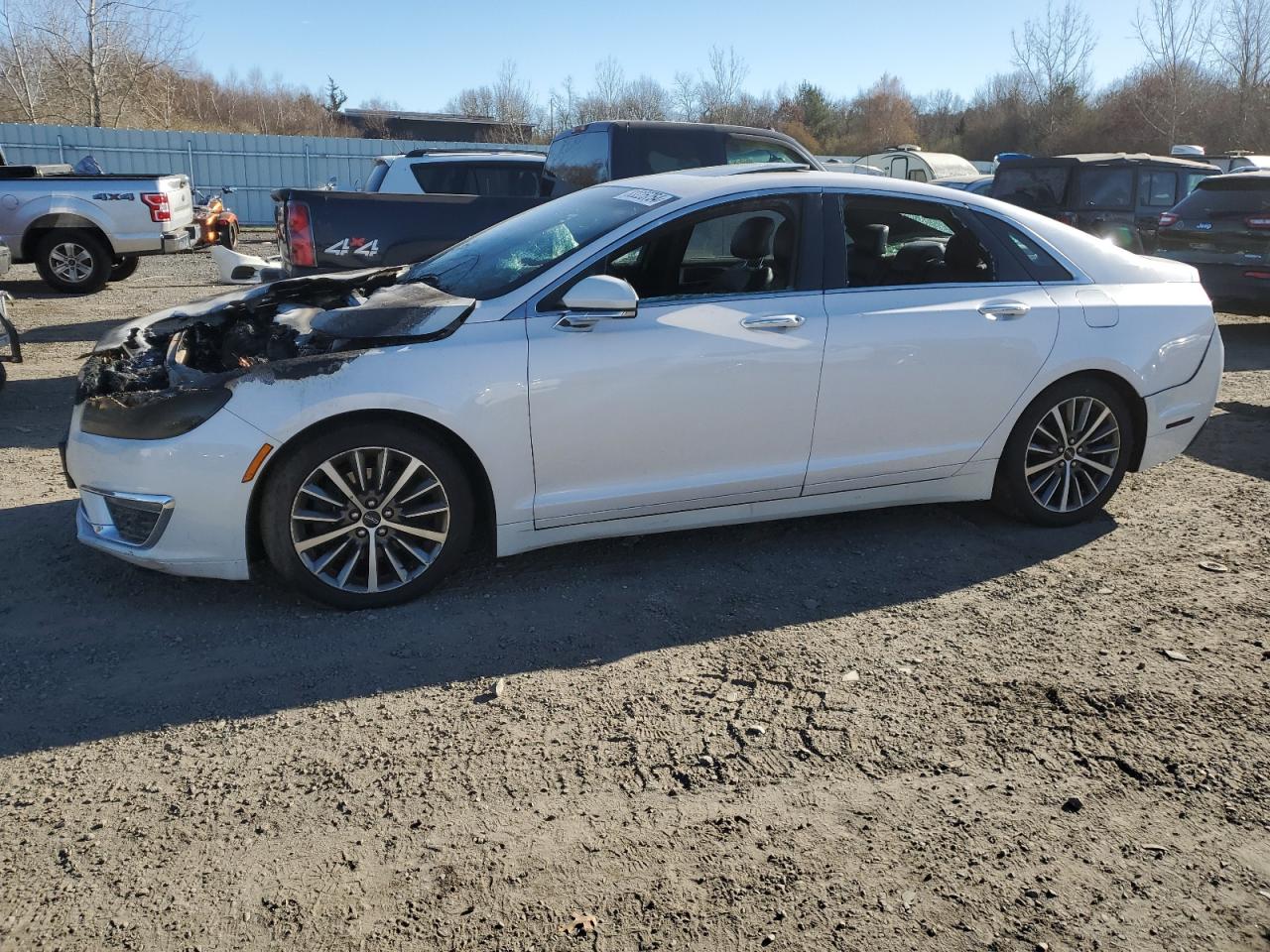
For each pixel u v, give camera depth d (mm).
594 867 2469
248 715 3117
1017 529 4785
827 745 2994
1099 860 2521
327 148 26578
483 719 3111
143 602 3871
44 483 5250
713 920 2305
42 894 2348
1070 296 4590
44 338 9680
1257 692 3307
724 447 4098
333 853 2506
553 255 4070
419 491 3766
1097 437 4727
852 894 2391
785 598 3998
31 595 3908
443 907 2330
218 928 2258
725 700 3232
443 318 3770
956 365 4344
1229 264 9930
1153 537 4680
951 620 3822
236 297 4902
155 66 30078
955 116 54312
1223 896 2400
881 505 4488
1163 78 34875
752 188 4223
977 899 2381
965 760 2928
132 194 12578
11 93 29109
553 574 4188
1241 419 6895
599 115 34719
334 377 3582
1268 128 32125
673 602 3945
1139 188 12797
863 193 4367
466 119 49281
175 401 3555
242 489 3551
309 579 3703
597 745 2979
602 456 3932
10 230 12188
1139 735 3061
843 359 4164
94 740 2971
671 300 4047
